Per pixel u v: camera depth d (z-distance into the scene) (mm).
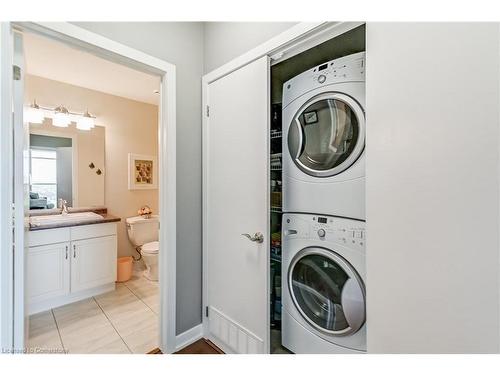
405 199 736
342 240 1171
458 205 647
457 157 648
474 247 625
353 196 1142
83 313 2139
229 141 1540
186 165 1668
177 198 1619
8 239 977
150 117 3418
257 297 1374
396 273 755
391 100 766
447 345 667
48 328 1904
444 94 668
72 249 2311
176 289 1618
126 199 3188
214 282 1663
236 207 1498
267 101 1319
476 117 622
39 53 2023
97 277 2482
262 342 1344
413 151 721
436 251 682
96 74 2451
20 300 1036
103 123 2975
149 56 1453
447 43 665
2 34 983
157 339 1773
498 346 598
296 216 1365
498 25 599
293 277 1395
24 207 1077
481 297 617
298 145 1350
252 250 1403
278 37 1257
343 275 1186
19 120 1047
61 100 2646
